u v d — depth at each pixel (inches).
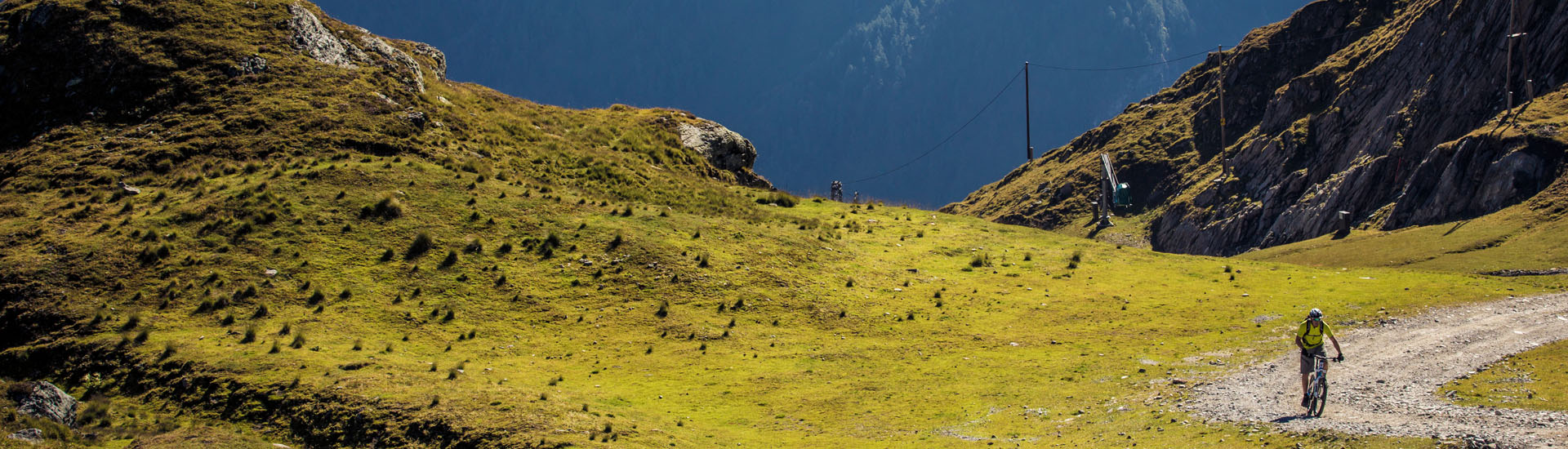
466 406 848.3
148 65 1776.6
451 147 1764.3
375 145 1668.3
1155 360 1010.1
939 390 953.5
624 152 2078.0
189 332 1080.8
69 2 1900.8
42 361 1034.7
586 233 1455.5
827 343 1141.1
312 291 1196.5
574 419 821.2
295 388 909.8
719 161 2343.8
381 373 951.6
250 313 1135.0
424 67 2219.5
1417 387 792.3
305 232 1338.6
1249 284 1350.9
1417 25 3794.3
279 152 1598.2
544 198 1593.3
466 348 1091.9
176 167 1540.4
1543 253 1975.9
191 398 920.9
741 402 936.9
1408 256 2341.3
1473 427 647.1
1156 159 5531.5
